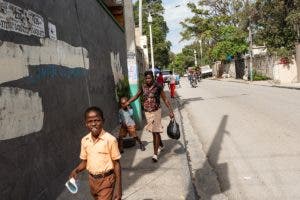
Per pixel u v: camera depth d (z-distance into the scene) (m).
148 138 11.61
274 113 14.69
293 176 7.07
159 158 9.04
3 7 5.23
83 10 10.36
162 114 17.17
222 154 9.22
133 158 9.20
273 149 9.11
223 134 11.61
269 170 7.56
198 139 11.30
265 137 10.49
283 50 34.09
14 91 5.31
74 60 8.80
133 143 10.53
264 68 41.41
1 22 5.14
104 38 13.41
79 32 9.63
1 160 4.75
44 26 6.86
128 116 9.84
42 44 6.65
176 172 7.82
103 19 13.49
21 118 5.44
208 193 6.68
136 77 13.47
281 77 34.03
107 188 4.48
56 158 6.76
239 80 46.25
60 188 6.75
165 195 6.51
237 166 8.09
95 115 4.36
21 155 5.32
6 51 5.20
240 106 18.12
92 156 4.44
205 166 8.35
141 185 7.11
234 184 7.00
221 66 66.69
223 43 51.25
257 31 39.31
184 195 6.46
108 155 4.45
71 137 7.84
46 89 6.61
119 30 17.55
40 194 5.84
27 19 6.06
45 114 6.41
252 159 8.48
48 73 6.80
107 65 13.52
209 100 22.66
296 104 17.02
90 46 10.82
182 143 10.56
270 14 37.03
